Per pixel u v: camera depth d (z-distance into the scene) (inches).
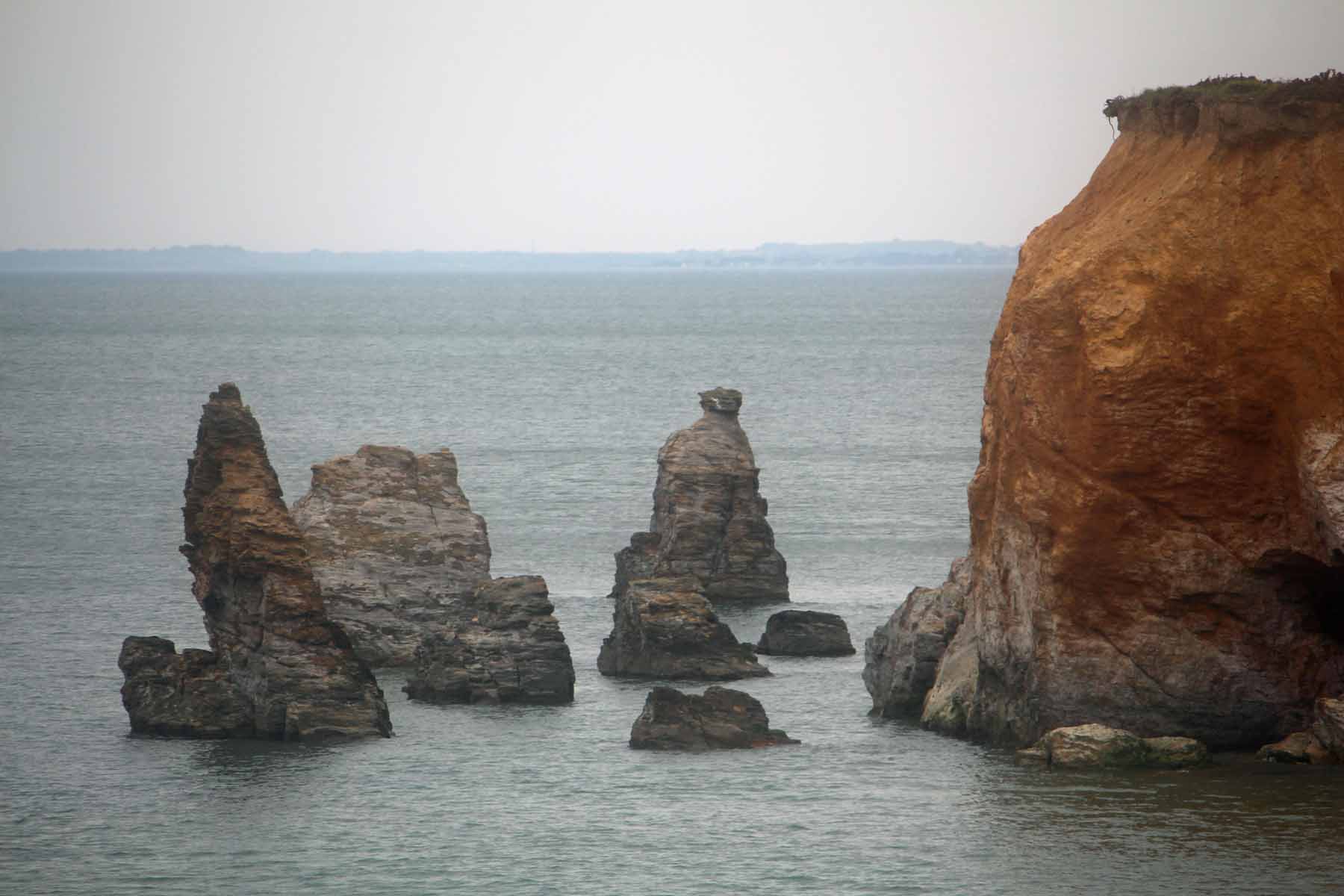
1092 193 3656.5
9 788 3221.0
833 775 3262.8
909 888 2640.3
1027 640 3385.8
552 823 2999.5
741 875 2721.5
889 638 3924.7
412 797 3169.3
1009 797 3041.3
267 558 3663.9
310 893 2684.5
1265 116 3240.7
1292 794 2974.9
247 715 3641.7
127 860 2832.2
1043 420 3314.5
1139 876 2640.3
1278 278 3161.9
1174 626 3255.4
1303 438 3093.0
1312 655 3235.7
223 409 3863.2
